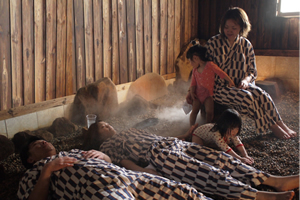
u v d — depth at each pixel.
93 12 4.36
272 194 2.15
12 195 2.53
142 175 2.13
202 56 3.54
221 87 3.68
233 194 2.17
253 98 3.46
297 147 3.18
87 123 3.79
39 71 3.90
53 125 3.95
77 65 4.32
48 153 2.52
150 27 5.34
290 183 2.32
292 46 5.46
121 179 2.02
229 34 3.50
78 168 2.13
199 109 3.79
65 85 4.24
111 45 4.72
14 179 2.80
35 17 3.72
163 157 2.46
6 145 3.28
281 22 5.49
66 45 4.13
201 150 2.59
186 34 6.28
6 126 3.64
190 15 6.28
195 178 2.30
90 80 4.54
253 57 3.72
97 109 4.28
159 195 2.01
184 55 5.93
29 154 2.50
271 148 3.19
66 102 4.26
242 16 3.41
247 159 2.80
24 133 3.54
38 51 3.83
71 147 3.49
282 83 5.61
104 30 4.57
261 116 3.48
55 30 3.96
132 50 5.10
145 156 2.67
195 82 3.75
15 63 3.62
